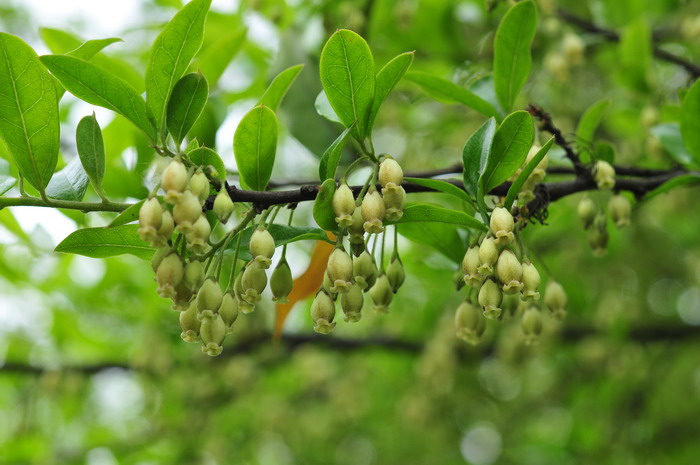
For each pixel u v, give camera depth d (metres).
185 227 2.01
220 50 3.60
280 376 6.96
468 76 5.29
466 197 2.30
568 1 5.44
